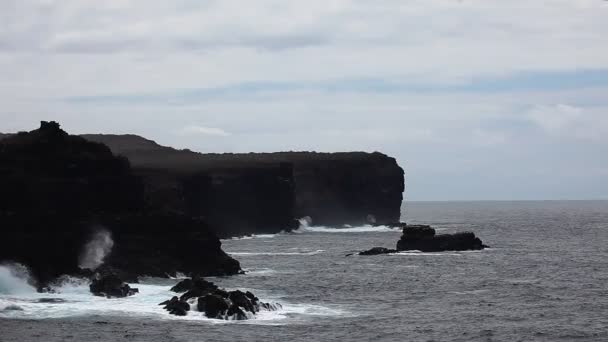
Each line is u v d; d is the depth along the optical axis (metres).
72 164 105.81
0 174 97.31
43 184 100.69
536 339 73.69
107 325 73.81
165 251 109.00
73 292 90.00
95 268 99.19
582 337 74.69
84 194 105.12
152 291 91.62
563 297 99.25
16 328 71.62
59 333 70.19
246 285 105.94
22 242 92.12
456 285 110.31
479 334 75.44
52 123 107.12
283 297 96.06
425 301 95.25
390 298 97.44
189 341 68.50
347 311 86.62
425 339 72.75
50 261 94.19
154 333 71.19
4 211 94.50
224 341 68.81
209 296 80.06
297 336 71.88
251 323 77.19
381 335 73.88
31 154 103.19
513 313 86.88
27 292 89.19
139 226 108.19
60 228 97.50
